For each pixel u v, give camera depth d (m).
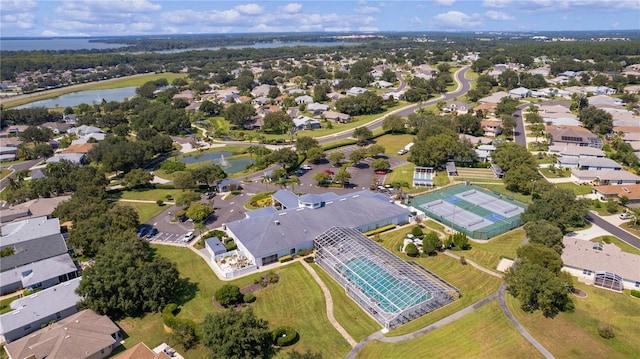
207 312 80.25
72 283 86.44
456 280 88.88
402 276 83.31
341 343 71.06
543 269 78.75
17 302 81.06
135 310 81.00
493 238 108.25
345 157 181.38
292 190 145.25
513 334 71.62
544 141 188.75
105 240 97.62
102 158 169.50
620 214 119.50
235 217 125.00
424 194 138.25
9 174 174.25
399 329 74.00
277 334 71.12
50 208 127.69
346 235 100.25
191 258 101.69
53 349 66.75
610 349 67.88
